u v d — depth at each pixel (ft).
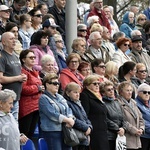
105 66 111.34
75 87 96.43
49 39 109.29
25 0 125.29
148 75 124.26
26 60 97.86
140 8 218.59
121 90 105.60
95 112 99.19
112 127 101.09
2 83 93.45
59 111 93.25
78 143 93.66
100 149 98.37
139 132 103.76
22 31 112.16
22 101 96.58
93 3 138.62
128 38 130.21
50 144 92.58
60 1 127.34
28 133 96.84
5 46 95.40
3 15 109.70
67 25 118.11
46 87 94.07
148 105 109.81
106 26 138.41
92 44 116.16
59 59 110.32
